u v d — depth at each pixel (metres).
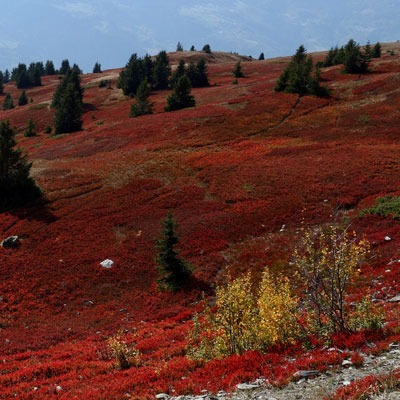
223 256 28.69
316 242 26.86
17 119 111.69
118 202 39.97
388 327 10.75
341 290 11.04
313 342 10.89
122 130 70.81
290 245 28.00
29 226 35.53
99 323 21.92
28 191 42.09
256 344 11.56
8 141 41.53
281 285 11.95
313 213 32.06
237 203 36.59
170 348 15.30
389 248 23.02
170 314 22.22
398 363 8.38
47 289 25.83
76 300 24.91
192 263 28.11
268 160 46.53
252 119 65.88
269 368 9.75
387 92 69.75
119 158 54.91
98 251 30.83
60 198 42.31
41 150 68.25
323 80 89.19
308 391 8.06
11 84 195.25
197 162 49.03
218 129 62.97
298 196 35.56
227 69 152.50
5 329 21.30
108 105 115.88
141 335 18.83
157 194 41.25
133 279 27.08
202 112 72.69
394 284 17.72
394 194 32.31
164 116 75.69
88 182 46.22
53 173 50.47
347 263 11.09
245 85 98.00
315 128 58.81
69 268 28.47
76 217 37.12
